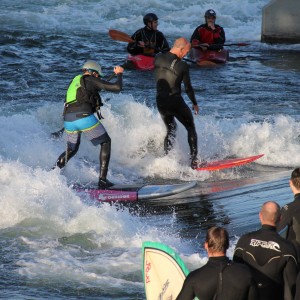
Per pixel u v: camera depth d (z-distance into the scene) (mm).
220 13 94500
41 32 82562
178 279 19453
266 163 39406
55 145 39094
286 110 49344
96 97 33750
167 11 95625
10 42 74625
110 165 38500
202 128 41812
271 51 76875
